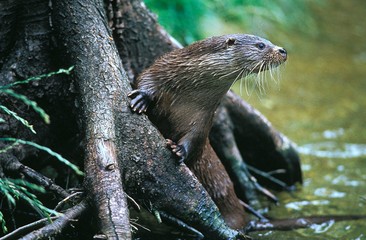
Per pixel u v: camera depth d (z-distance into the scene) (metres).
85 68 7.04
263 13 16.64
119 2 8.52
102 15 7.44
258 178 10.78
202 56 7.67
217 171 8.72
